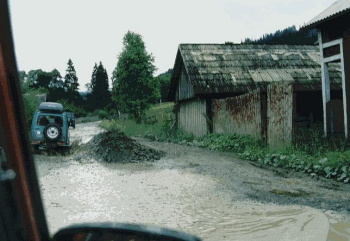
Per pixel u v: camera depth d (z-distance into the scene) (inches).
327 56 575.2
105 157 482.9
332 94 853.2
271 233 181.9
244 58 874.1
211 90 768.9
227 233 185.0
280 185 301.6
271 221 202.5
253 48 919.0
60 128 566.6
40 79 5068.9
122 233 40.1
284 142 462.9
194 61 839.1
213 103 763.4
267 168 387.5
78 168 419.2
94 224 41.1
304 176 338.3
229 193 277.3
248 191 282.0
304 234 177.5
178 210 232.8
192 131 876.0
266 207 234.5
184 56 849.5
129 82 1788.9
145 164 447.2
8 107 32.2
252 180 325.1
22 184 33.0
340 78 839.7
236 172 367.6
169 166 424.8
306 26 570.6
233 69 834.8
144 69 1793.8
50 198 268.8
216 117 746.8
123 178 352.2
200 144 657.6
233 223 201.8
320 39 582.2
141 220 212.2
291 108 454.3
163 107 2787.9
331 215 211.0
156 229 39.6
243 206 238.4
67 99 4313.5
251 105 583.8
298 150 419.8
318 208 227.8
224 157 485.1
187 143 710.5
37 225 34.3
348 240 168.6
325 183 305.9
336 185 297.6
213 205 243.3
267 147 477.7
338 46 550.3
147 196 273.9
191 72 803.4
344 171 319.0
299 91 812.0
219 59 856.3
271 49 925.2
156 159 490.3
